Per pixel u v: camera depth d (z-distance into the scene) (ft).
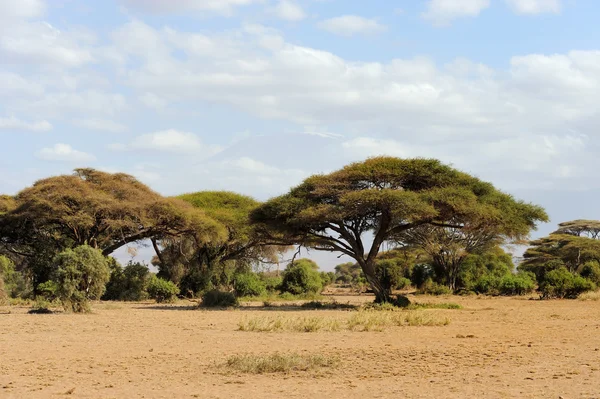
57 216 146.41
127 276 156.04
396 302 121.49
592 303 134.00
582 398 33.94
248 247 180.75
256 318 78.59
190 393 36.91
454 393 36.14
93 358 50.34
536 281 211.61
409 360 49.03
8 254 167.73
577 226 309.63
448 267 211.61
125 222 150.41
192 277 162.09
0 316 88.38
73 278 96.68
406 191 120.16
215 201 206.08
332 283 357.41
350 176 127.24
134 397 35.81
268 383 40.19
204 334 67.62
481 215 117.60
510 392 36.04
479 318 90.89
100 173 165.37
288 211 125.80
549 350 54.34
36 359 49.67
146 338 63.93
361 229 132.26
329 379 41.50
